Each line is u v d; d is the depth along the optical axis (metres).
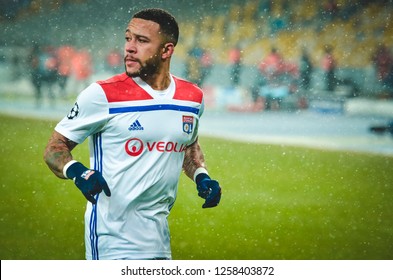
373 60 75.94
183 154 11.98
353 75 75.06
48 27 88.00
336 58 77.44
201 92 12.05
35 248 20.44
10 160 34.41
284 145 41.50
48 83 62.59
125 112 11.31
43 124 47.91
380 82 70.56
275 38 83.19
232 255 20.50
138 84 11.49
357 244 21.77
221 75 77.50
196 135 12.48
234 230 23.14
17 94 68.81
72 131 11.38
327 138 45.47
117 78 11.52
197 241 21.86
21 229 22.50
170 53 11.66
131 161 11.35
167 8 87.75
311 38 81.38
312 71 68.62
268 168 34.28
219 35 85.19
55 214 24.50
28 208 25.19
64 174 11.28
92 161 11.68
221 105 63.81
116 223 11.40
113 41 87.12
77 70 73.19
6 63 79.88
